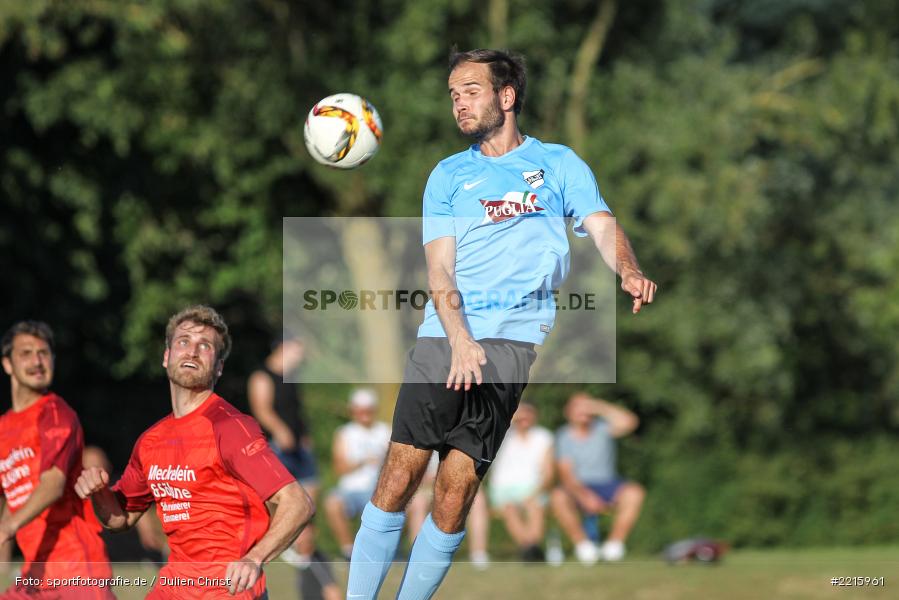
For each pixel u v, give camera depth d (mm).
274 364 33844
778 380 68312
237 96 61594
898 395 74062
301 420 34219
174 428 18156
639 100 68000
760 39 78000
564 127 66938
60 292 63375
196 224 68625
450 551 17969
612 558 39938
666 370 66875
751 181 64750
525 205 17766
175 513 18156
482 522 39156
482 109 17969
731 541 60188
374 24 64500
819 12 73250
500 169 18000
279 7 63406
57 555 21484
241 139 63281
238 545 17984
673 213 62844
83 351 65375
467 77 18031
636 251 65625
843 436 70812
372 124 19672
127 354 65750
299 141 63750
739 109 65812
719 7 76500
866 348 74750
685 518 59656
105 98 59281
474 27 64312
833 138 68625
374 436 40406
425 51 59969
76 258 62625
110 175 65250
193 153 62938
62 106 59281
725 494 60594
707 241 65438
